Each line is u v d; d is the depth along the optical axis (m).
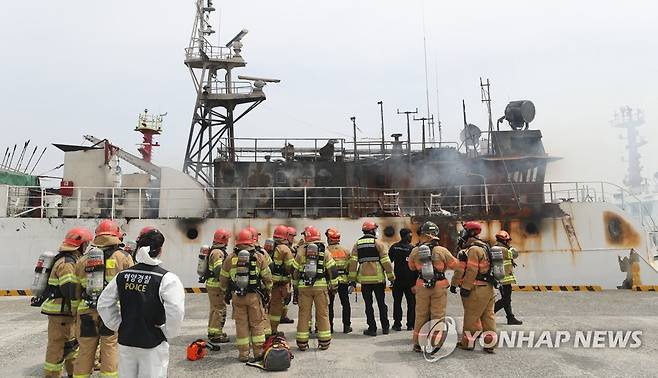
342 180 16.77
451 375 5.64
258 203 16.33
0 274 13.52
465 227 7.02
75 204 15.00
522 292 13.64
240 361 6.28
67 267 5.07
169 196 15.35
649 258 14.29
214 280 7.20
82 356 4.76
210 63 19.36
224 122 19.59
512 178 16.94
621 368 5.91
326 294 6.98
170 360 6.39
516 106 18.09
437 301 6.71
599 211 14.53
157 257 3.73
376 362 6.23
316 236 7.05
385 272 7.98
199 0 19.52
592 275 14.21
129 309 3.54
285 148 17.78
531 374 5.68
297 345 6.97
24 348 7.30
